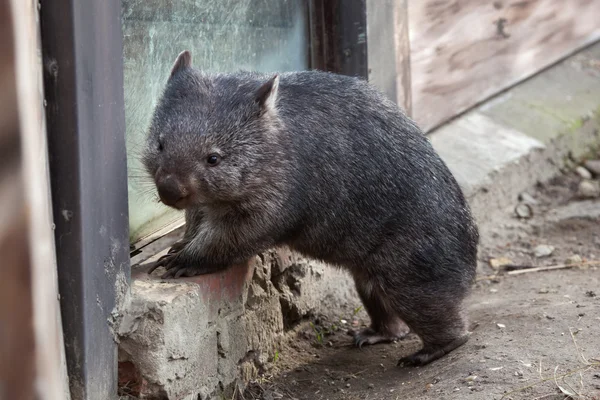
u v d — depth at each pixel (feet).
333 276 20.98
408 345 19.38
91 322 12.69
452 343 17.54
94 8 12.26
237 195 14.99
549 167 29.22
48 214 10.98
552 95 32.27
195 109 14.62
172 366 14.12
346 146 16.61
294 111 16.15
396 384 16.52
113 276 13.30
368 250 17.38
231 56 18.65
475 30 28.63
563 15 33.91
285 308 18.95
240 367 16.78
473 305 20.02
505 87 30.89
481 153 27.07
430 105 26.71
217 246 15.58
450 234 17.75
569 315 17.33
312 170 16.25
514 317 18.03
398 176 17.15
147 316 13.80
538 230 25.81
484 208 25.76
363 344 19.34
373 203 16.98
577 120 31.19
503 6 30.04
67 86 11.90
